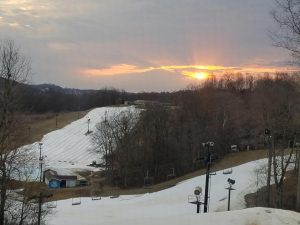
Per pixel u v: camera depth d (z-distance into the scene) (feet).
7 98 80.28
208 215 49.80
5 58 92.94
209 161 117.19
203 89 352.49
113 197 209.56
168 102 390.21
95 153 363.97
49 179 263.29
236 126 294.66
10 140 84.43
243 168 220.02
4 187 81.71
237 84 419.33
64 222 132.67
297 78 116.47
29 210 102.68
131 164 286.25
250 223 46.16
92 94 643.86
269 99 220.02
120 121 357.41
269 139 168.66
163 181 267.80
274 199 132.87
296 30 65.21
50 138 423.64
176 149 290.76
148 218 51.37
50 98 599.98
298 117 156.15
